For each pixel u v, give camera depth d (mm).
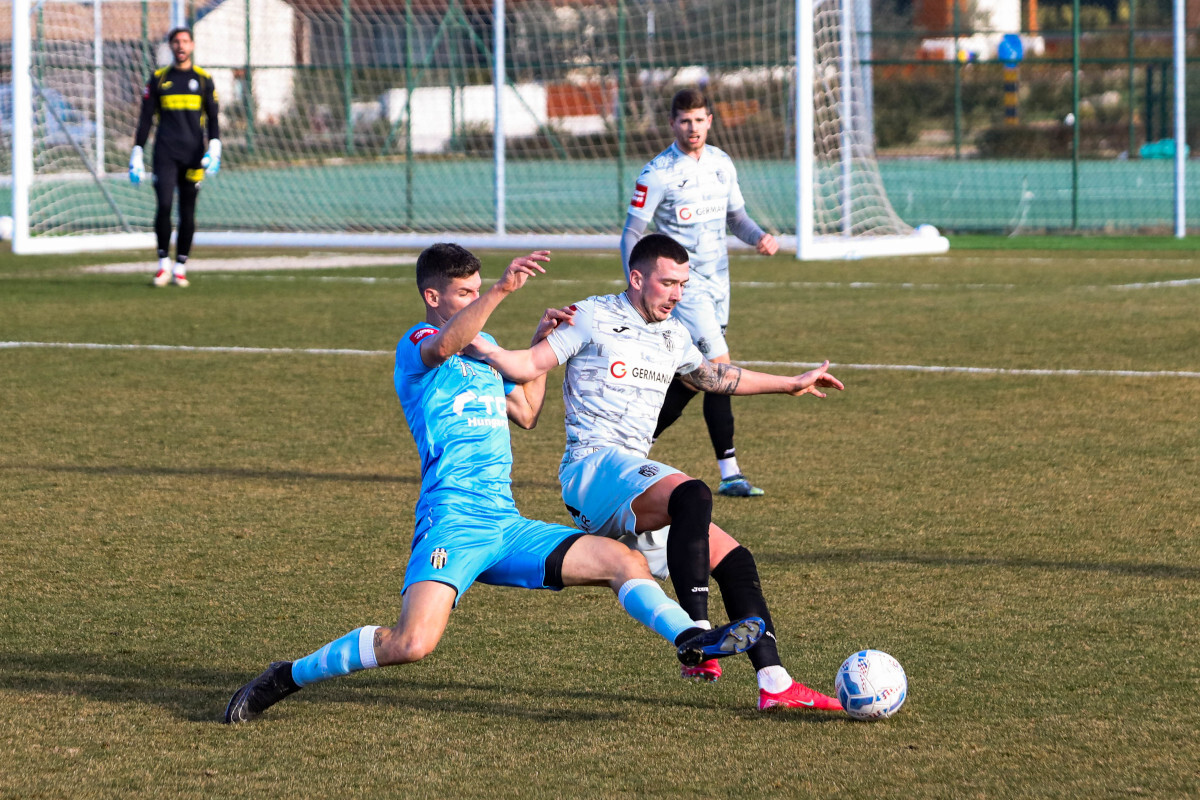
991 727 12172
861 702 12227
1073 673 13500
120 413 27766
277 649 14578
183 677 13766
